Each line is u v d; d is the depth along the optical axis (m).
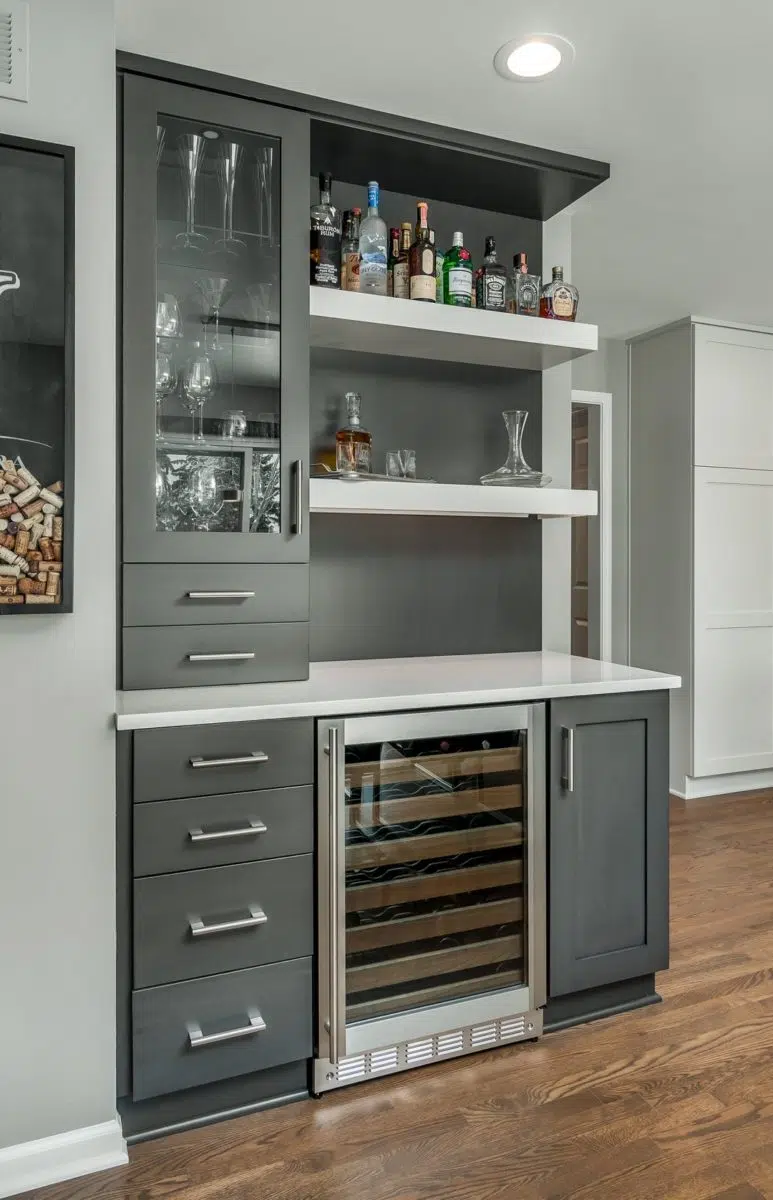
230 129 2.00
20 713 1.60
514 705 2.04
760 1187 1.59
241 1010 1.79
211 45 1.88
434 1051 1.99
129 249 1.89
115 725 1.67
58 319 1.58
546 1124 1.77
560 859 2.11
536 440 2.75
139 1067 1.70
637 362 4.38
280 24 1.81
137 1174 1.63
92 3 1.62
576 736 2.13
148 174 1.91
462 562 2.66
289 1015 1.84
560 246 2.77
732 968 2.46
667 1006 2.26
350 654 2.51
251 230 2.04
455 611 2.65
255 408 2.04
